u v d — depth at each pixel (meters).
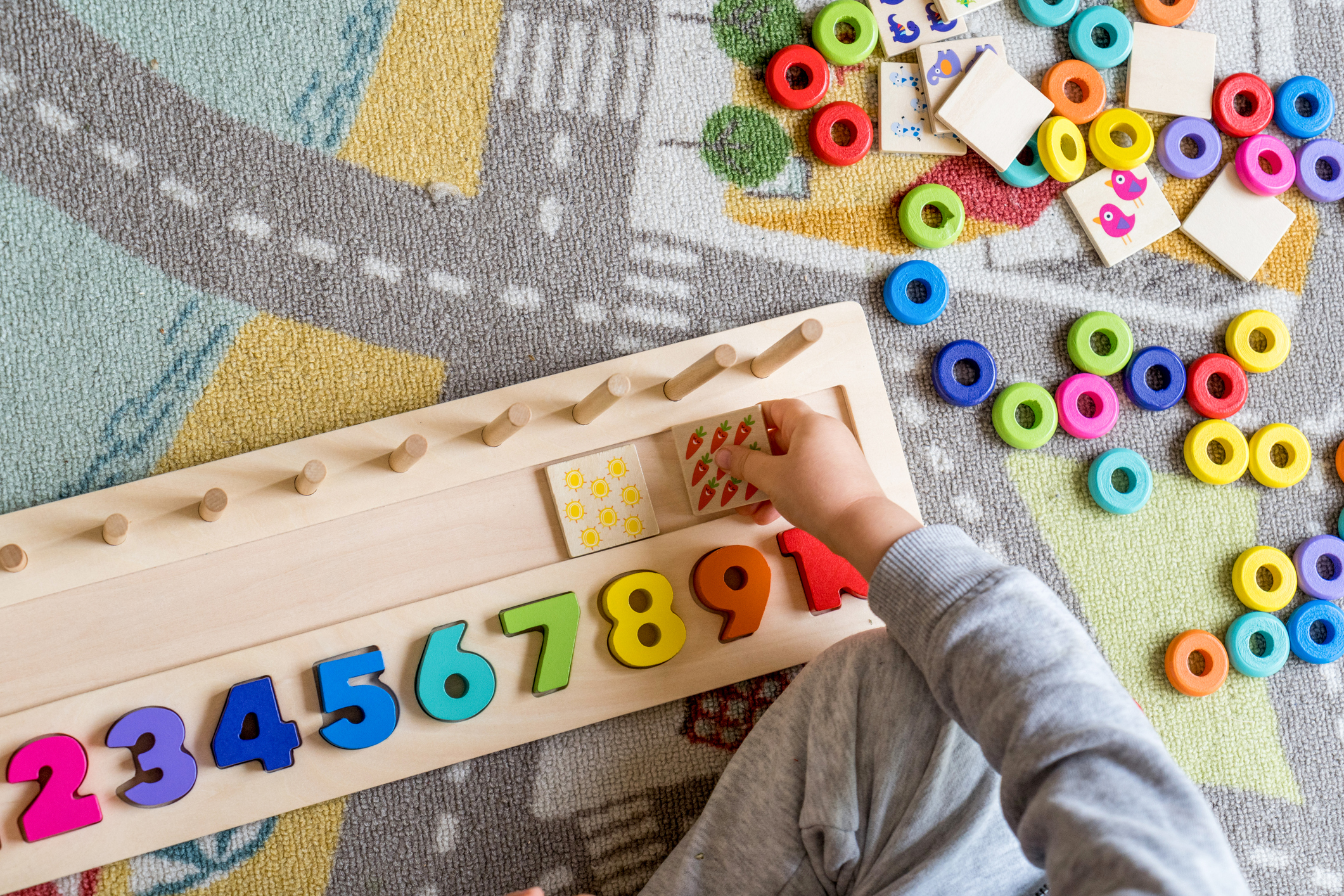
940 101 0.96
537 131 0.92
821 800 0.71
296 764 0.79
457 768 0.84
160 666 0.78
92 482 0.83
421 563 0.82
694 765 0.88
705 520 0.86
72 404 0.83
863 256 0.95
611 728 0.87
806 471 0.74
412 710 0.81
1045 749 0.53
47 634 0.77
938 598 0.60
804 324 0.75
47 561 0.77
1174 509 0.98
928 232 0.94
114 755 0.77
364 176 0.89
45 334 0.84
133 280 0.85
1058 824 0.49
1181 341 0.99
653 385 0.86
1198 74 1.00
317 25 0.90
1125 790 0.49
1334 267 1.02
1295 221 1.02
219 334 0.86
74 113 0.86
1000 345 0.96
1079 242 0.98
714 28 0.95
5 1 0.85
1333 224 1.03
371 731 0.79
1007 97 0.95
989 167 0.98
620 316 0.92
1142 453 0.98
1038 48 0.99
